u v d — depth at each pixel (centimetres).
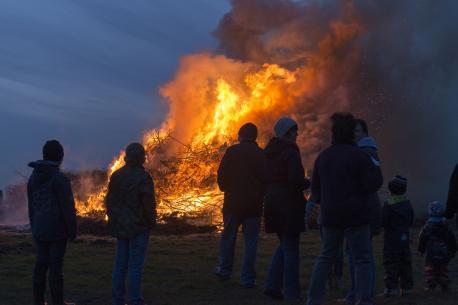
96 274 1054
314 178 741
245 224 973
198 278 1018
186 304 833
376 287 982
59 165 812
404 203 902
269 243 1465
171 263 1159
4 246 1312
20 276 1018
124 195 792
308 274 1061
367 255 716
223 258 1004
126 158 804
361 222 704
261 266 1145
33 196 805
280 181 834
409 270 902
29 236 1582
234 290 931
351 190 705
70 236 799
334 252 721
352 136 732
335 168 710
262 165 970
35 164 801
